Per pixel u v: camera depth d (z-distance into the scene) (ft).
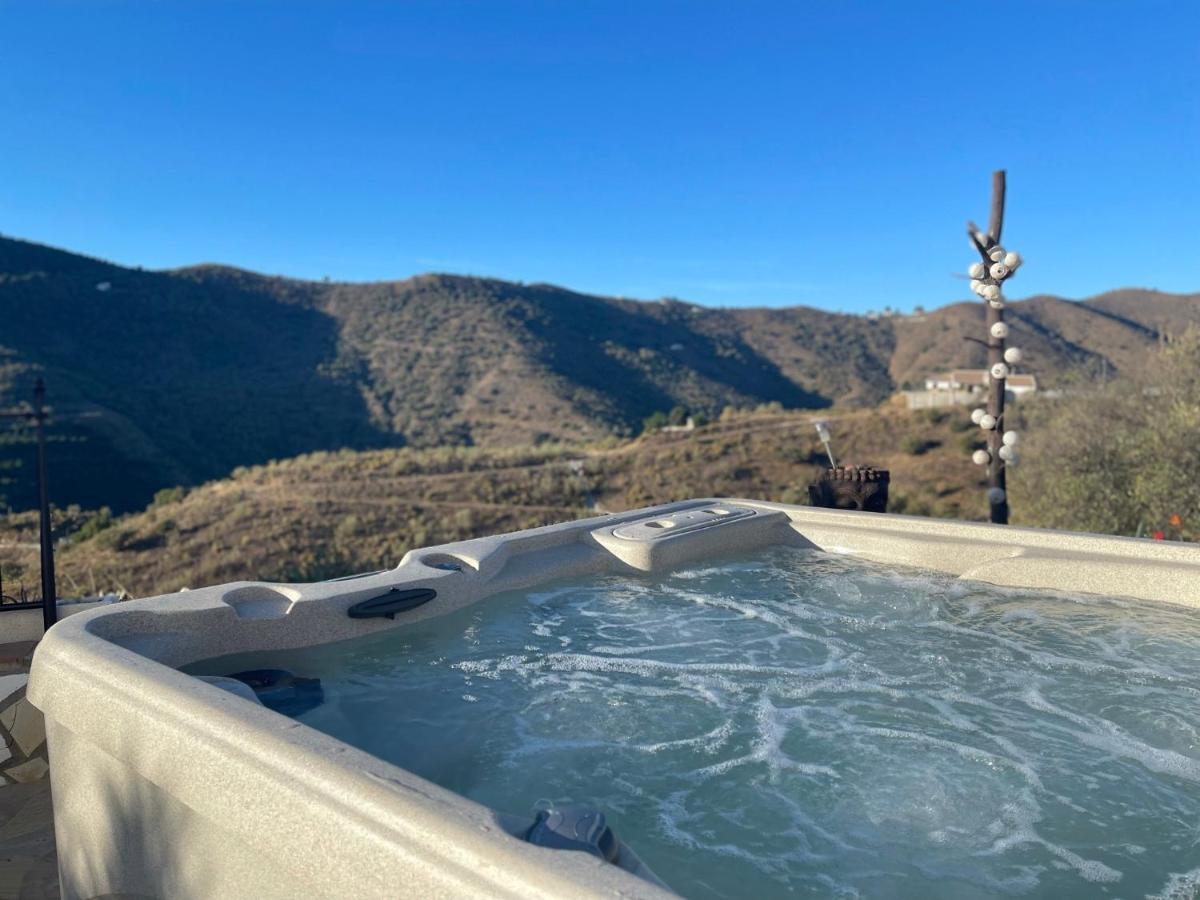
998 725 8.54
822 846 6.31
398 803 4.30
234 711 5.43
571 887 3.56
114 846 5.98
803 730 8.44
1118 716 8.71
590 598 13.03
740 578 14.08
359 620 10.53
